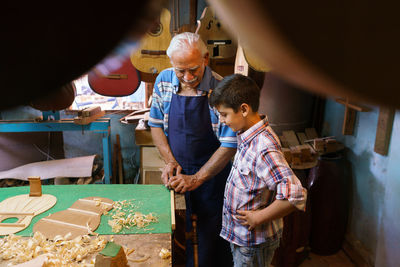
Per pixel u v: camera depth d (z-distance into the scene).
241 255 1.70
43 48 0.11
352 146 3.00
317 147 2.91
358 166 2.93
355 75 0.08
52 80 0.12
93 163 3.48
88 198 1.88
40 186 1.90
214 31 2.42
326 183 2.88
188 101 2.02
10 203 1.81
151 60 2.47
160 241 1.52
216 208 2.19
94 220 1.67
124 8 0.11
